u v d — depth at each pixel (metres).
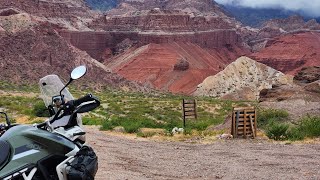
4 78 147.00
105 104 74.62
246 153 13.70
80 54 196.38
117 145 15.19
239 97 172.88
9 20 185.38
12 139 4.51
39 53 177.25
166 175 9.91
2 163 4.33
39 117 28.75
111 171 9.71
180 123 28.84
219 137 19.22
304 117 22.98
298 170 10.59
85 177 4.68
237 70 197.88
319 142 16.81
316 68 68.81
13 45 171.25
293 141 17.34
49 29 193.75
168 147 15.37
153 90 199.88
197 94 187.50
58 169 4.62
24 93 96.06
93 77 187.38
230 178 9.68
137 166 10.89
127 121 29.12
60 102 5.54
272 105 30.72
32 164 4.50
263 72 198.25
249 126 19.27
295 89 46.31
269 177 9.74
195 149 14.91
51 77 6.09
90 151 4.93
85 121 29.73
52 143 4.71
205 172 10.40
